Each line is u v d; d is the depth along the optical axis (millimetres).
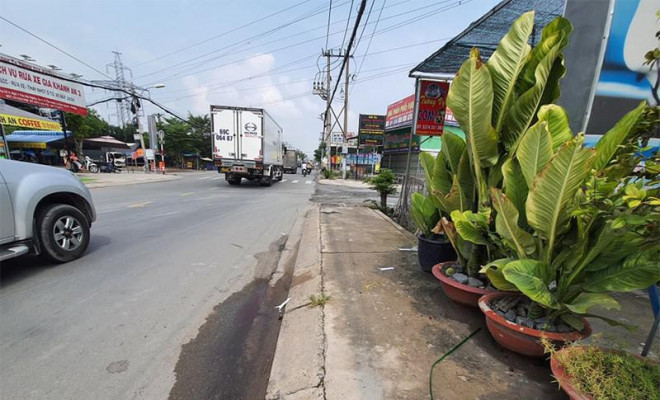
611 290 1521
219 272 3621
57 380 1804
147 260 3885
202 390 1795
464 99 2160
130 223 5934
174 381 1854
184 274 3504
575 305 1603
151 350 2135
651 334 1582
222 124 12828
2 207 2932
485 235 2273
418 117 5496
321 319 2324
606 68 2744
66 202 3807
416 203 3336
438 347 1975
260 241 5051
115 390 1751
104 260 3812
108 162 24266
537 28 4375
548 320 1824
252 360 2088
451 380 1668
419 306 2537
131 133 43125
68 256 3660
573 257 1688
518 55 2082
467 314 2408
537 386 1630
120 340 2227
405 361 1831
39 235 3363
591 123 2846
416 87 5555
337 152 33969
